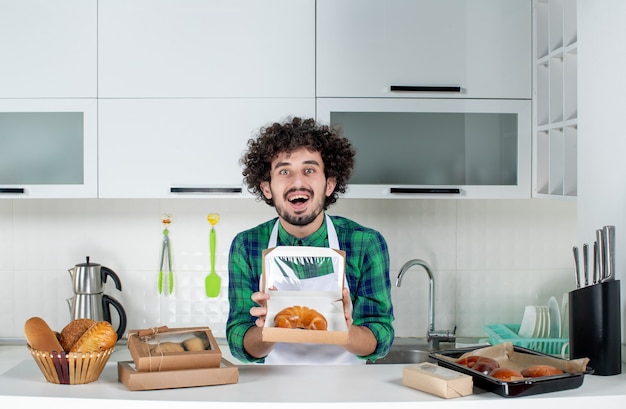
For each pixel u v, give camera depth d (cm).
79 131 248
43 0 245
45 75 245
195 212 285
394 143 252
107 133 246
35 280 285
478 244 289
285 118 247
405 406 137
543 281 291
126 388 146
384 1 248
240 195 246
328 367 167
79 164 248
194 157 247
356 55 247
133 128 246
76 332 155
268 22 246
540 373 146
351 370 164
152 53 246
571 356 167
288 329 146
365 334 178
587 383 154
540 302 291
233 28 246
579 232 203
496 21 251
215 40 246
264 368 165
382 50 248
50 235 284
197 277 286
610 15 183
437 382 141
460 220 288
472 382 143
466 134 253
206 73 246
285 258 155
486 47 251
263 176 192
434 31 249
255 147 192
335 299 150
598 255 166
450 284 289
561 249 291
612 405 143
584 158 199
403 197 250
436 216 288
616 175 181
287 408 136
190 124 247
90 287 266
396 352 272
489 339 279
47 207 284
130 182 247
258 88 246
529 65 252
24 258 284
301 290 153
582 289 164
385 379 156
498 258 289
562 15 234
